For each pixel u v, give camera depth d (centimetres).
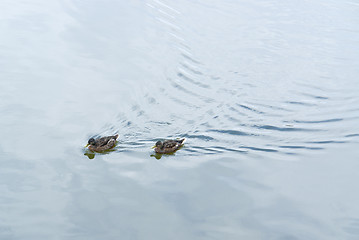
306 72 2383
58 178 1580
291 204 1471
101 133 1845
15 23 2845
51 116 1956
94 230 1345
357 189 1546
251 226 1373
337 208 1455
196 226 1369
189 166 1659
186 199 1488
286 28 2862
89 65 2395
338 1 3288
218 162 1684
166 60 2448
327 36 2773
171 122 1927
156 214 1416
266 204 1470
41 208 1430
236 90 2200
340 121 1973
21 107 2017
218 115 1992
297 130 1903
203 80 2275
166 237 1320
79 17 2947
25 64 2389
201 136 1845
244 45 2634
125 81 2245
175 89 2191
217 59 2478
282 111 2041
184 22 2883
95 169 1639
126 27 2814
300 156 1733
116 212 1423
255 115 2006
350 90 2222
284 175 1617
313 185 1566
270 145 1798
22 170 1612
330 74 2380
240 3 3228
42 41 2634
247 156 1725
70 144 1775
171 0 3197
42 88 2178
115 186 1549
